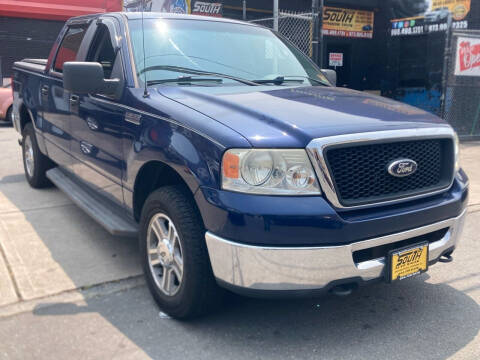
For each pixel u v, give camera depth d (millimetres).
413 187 2893
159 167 3248
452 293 3541
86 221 4918
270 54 4246
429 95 12906
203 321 3094
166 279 3094
